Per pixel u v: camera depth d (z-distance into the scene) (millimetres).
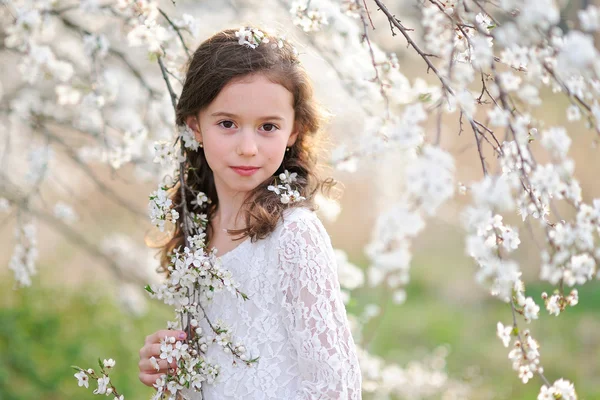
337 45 1996
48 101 2869
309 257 1433
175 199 1714
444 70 1265
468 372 3436
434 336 5281
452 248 7184
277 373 1442
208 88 1462
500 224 1208
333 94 2695
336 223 6551
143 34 1619
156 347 1497
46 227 5203
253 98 1441
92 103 2006
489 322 5645
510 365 4695
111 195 2793
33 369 3848
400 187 3539
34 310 4285
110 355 4082
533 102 1224
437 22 1483
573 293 1295
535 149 3000
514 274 1229
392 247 1316
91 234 4746
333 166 1774
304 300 1414
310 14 1613
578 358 4805
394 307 5938
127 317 4344
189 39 1953
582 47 919
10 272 4871
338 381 1388
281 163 1657
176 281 1447
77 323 4312
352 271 2420
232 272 1517
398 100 1796
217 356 1494
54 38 2832
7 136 3018
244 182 1479
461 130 1302
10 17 2266
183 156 1653
